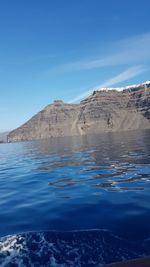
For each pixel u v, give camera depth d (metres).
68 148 77.62
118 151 49.75
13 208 15.99
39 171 32.34
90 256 8.77
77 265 8.27
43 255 8.88
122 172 26.28
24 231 11.77
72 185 21.92
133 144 65.31
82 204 15.62
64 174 28.48
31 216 14.01
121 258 8.60
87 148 68.06
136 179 22.08
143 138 92.12
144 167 28.09
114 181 22.11
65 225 12.07
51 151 71.06
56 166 36.03
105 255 8.80
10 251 9.21
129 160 35.19
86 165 34.47
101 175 25.78
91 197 17.25
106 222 12.07
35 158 51.97
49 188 21.39
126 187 19.36
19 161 47.94
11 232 11.77
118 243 9.67
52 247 9.39
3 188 22.84
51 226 12.11
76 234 10.53
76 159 42.97
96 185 21.08
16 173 32.22
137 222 11.80
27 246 9.50
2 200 18.36
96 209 14.34
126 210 13.73
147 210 13.48
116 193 17.77
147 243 9.62
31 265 8.34
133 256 8.71
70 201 16.61
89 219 12.68
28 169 35.22
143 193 17.12
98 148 64.06
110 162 35.16
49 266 8.26
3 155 71.38
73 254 8.89
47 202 16.83
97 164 34.50
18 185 23.83
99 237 10.24
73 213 13.92
